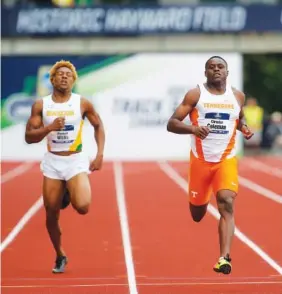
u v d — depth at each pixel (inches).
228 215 1125.1
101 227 1710.1
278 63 5221.5
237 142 3639.3
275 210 1937.7
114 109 3501.5
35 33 3501.5
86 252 1445.6
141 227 1710.1
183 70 3513.8
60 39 3533.5
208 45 3555.6
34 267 1317.7
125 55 3508.9
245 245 1492.4
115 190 2336.4
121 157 3496.6
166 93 3503.9
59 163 1200.8
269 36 3563.0
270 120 4160.9
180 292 1120.2
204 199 1193.4
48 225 1243.2
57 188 1208.8
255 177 2714.1
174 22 3506.4
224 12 3508.9
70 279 1220.5
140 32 3506.4
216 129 1142.3
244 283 1178.6
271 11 3511.3
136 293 1117.1
